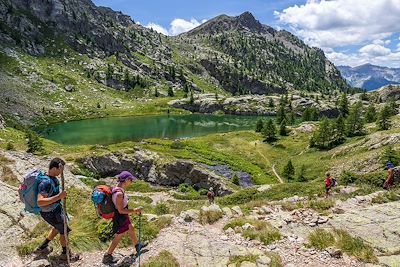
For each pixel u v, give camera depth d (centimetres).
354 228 1440
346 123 10900
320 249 1244
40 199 905
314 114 16438
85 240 1209
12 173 1830
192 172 7194
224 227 1504
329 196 2694
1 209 1297
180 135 14312
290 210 1930
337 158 7862
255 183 7606
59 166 948
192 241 1255
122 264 1072
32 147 6756
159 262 1056
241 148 10550
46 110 17350
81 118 17875
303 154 9588
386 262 1120
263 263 1097
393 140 6969
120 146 8906
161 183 7269
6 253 1059
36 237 1179
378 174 3203
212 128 16550
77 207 1570
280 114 15625
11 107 15762
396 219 1487
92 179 5853
